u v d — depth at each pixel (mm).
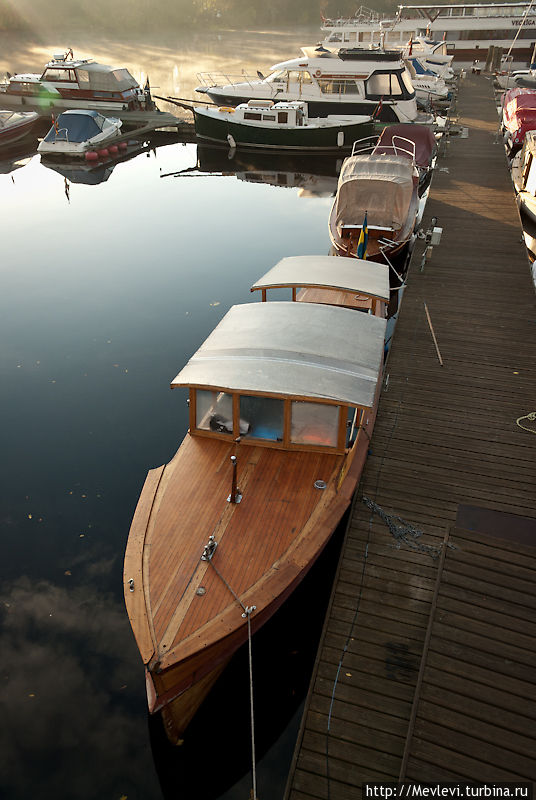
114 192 26766
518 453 9750
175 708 6301
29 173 29891
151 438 11125
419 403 11039
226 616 6422
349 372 8531
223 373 8578
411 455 9773
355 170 18516
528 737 5172
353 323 9703
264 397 8336
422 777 4992
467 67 51750
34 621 7930
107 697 7098
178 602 6582
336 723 6145
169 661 5914
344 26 45312
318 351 8891
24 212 24141
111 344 14219
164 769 6418
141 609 6504
